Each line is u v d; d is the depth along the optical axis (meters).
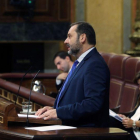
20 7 22.73
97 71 7.33
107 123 7.57
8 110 7.04
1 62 25.45
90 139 6.29
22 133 6.27
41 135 6.11
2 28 23.28
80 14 25.27
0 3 23.06
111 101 15.27
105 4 25.31
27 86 18.11
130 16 25.31
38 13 23.34
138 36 22.38
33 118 7.14
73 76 7.67
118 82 15.27
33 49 25.41
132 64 14.43
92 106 7.11
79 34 7.77
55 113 7.25
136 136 11.46
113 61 15.83
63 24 23.42
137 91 13.90
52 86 18.34
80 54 7.88
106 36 25.45
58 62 14.25
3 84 11.71
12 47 25.44
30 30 23.34
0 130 6.59
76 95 7.46
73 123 7.48
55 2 23.38
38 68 25.45
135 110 12.30
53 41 23.47
